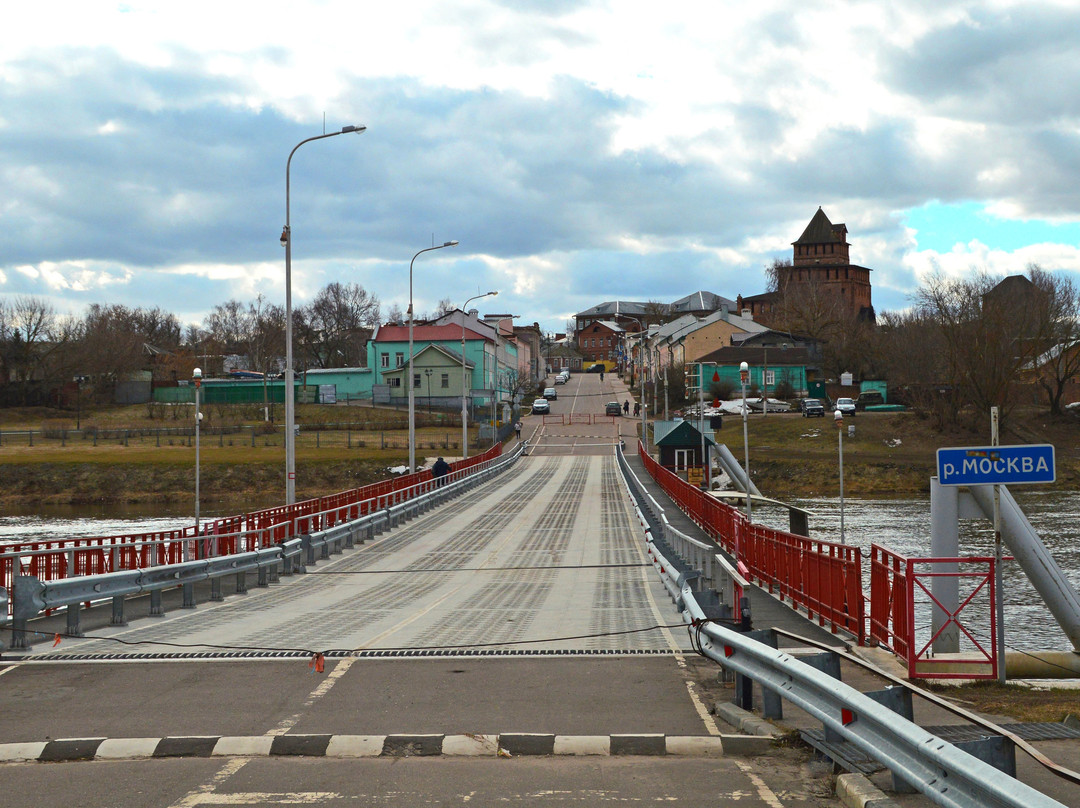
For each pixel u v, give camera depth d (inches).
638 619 612.4
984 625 916.0
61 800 265.6
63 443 3334.2
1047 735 330.6
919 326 3912.4
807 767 293.9
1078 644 617.3
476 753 313.3
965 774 208.4
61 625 585.6
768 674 327.9
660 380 4921.3
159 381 4847.4
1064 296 3361.2
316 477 2869.1
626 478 2219.5
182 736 324.8
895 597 493.0
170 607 676.7
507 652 492.7
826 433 3403.1
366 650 500.4
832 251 7032.5
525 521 1529.3
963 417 3378.4
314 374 4813.0
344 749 315.3
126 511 2439.7
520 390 5502.0
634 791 270.8
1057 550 1461.6
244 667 456.1
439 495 1825.8
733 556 957.2
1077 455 2908.5
